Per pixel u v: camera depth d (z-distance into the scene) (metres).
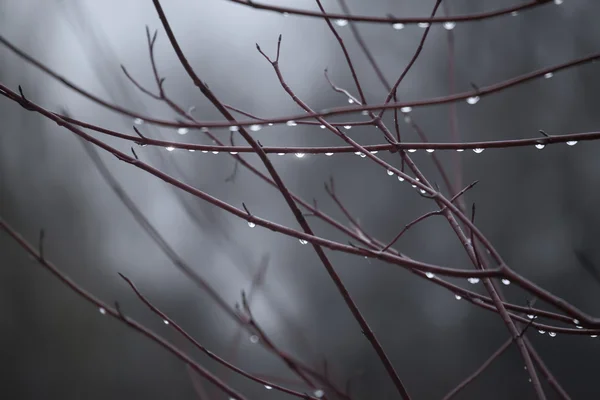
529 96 8.79
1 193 9.02
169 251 2.23
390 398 5.72
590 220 7.91
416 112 9.21
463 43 9.20
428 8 9.59
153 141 1.48
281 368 6.81
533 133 8.67
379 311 8.90
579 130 8.38
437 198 1.48
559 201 8.26
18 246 8.85
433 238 9.30
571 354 7.06
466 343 8.24
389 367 1.50
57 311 8.69
